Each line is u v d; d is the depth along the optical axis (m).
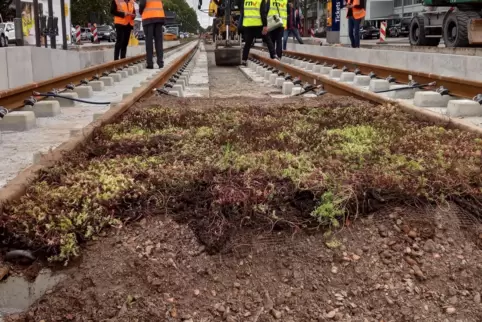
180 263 2.73
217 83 13.61
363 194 3.08
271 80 12.83
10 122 6.37
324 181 3.21
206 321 2.50
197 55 29.47
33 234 2.71
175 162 3.73
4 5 33.59
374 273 2.73
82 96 9.62
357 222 2.97
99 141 4.57
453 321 2.53
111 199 3.05
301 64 17.70
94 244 2.77
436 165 3.57
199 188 3.23
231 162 3.66
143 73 15.21
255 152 3.98
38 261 2.65
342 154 3.90
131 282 2.62
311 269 2.74
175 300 2.57
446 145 4.24
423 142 4.33
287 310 2.57
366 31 51.69
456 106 6.72
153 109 6.27
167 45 47.16
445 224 2.98
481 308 2.58
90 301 2.54
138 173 3.48
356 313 2.56
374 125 5.18
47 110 7.47
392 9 57.62
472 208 3.05
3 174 4.47
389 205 3.06
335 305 2.59
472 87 7.26
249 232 2.87
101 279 2.61
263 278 2.70
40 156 4.18
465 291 2.66
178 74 12.88
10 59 9.13
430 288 2.67
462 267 2.76
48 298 2.55
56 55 12.59
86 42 55.81
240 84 13.16
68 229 2.75
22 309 2.60
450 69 11.20
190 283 2.66
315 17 78.69
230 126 5.20
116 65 14.60
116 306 2.52
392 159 3.77
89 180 3.33
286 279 2.70
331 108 6.32
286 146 4.19
